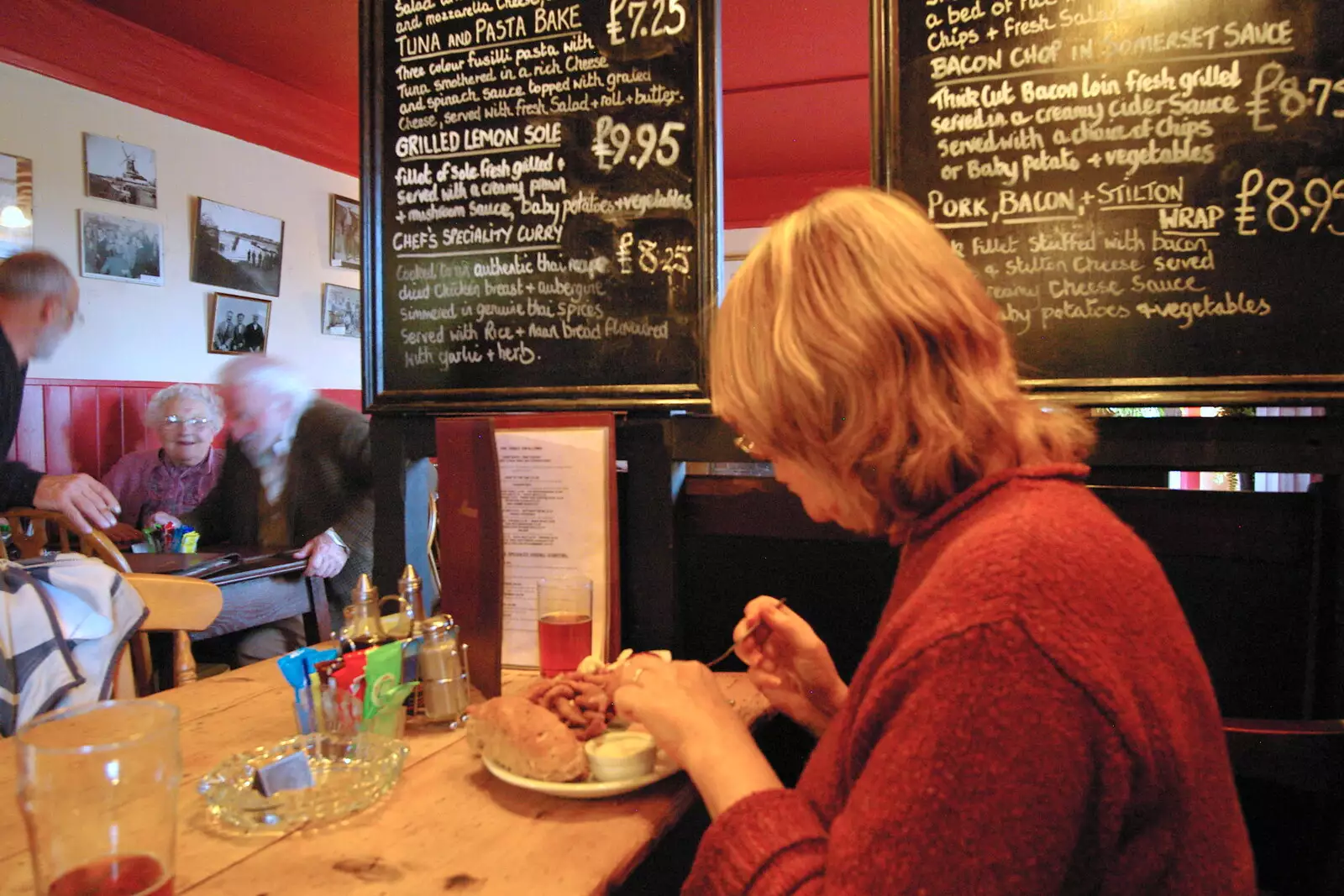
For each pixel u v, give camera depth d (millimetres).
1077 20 1327
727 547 1654
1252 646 1361
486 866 797
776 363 733
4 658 1335
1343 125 1233
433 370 1688
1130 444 1333
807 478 817
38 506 2467
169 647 2346
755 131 5254
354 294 5121
